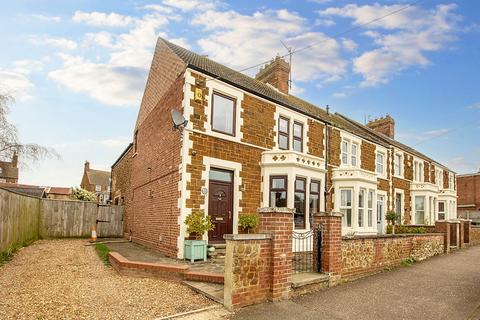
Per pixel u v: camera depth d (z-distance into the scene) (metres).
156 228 13.60
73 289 7.64
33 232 17.61
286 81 20.28
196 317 6.20
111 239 20.20
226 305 6.65
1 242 10.84
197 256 10.66
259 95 14.29
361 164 20.16
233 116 13.34
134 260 10.75
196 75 12.20
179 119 11.62
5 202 11.28
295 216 14.01
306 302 7.34
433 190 26.20
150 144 15.85
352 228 16.81
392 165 23.47
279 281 7.34
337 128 18.52
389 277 10.16
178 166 11.71
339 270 8.99
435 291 8.66
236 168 13.05
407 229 20.00
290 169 13.59
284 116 15.59
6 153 18.92
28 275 8.88
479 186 38.66
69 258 12.05
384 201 22.03
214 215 12.36
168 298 7.24
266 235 7.29
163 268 8.68
